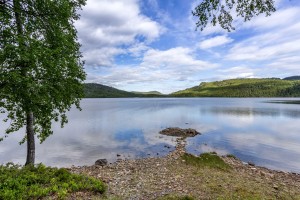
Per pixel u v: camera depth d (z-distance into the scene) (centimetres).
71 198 868
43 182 961
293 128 4559
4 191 782
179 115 7306
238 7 682
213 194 1073
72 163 2195
